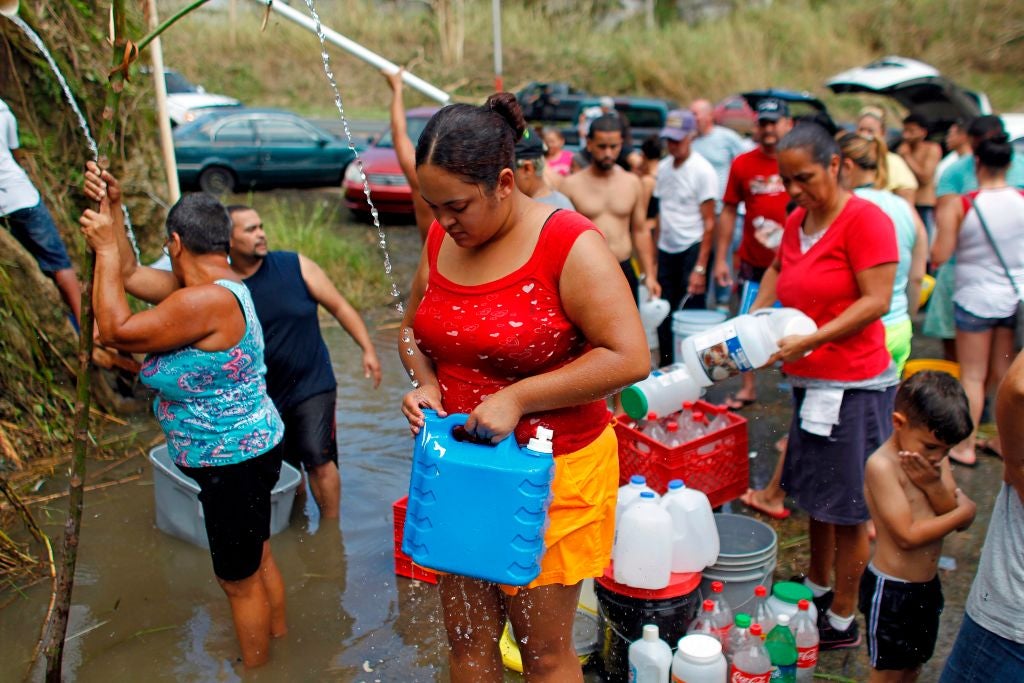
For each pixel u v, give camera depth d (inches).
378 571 165.6
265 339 171.5
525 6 1155.9
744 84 1018.1
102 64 249.4
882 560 122.3
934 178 316.8
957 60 1065.5
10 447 192.4
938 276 227.1
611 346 87.1
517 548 85.7
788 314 148.7
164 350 126.1
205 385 128.5
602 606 134.5
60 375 214.1
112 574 163.2
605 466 96.4
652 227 301.3
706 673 119.0
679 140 266.5
